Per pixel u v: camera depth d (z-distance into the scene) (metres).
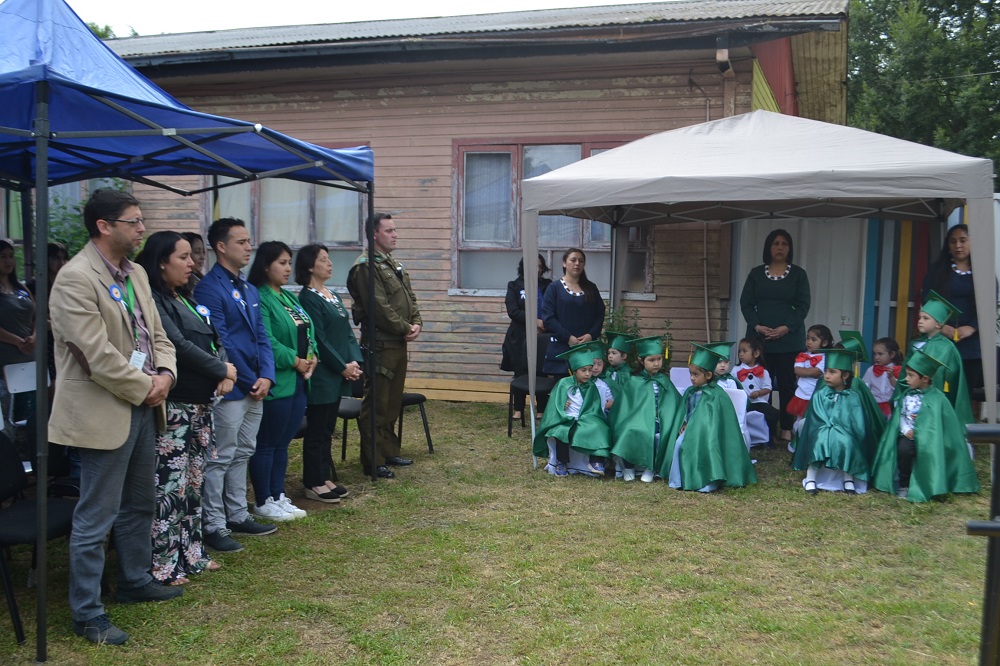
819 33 10.64
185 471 4.20
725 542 4.87
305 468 5.70
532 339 6.72
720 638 3.62
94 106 4.01
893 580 4.28
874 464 5.95
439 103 9.52
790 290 7.34
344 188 6.08
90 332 3.40
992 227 5.65
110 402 3.52
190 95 10.19
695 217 8.59
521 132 9.32
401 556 4.63
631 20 8.55
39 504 3.41
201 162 5.67
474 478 6.30
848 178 5.86
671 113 8.92
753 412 7.02
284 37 10.45
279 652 3.52
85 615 3.59
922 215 8.04
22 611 3.89
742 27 7.90
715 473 5.89
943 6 23.91
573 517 5.35
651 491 5.97
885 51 24.97
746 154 6.52
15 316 5.70
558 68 9.17
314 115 9.87
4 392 5.31
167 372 3.75
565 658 3.45
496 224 9.52
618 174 6.43
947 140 21.41
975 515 5.32
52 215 10.31
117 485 3.61
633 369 8.04
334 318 5.57
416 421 8.48
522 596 4.08
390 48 8.84
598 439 6.23
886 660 3.40
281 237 10.18
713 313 8.90
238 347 4.65
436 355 9.66
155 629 3.71
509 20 10.57
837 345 6.86
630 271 9.16
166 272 4.07
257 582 4.25
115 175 5.78
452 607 3.96
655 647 3.53
